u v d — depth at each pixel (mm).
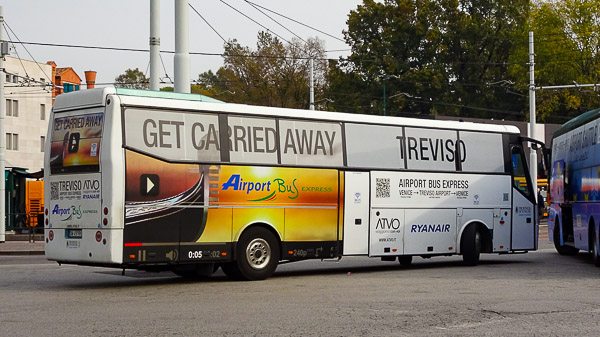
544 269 19844
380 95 73438
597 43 75375
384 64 73125
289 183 17484
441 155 20406
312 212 17844
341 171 18391
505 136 21891
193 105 16219
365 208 18812
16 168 38156
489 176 21359
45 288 15594
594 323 10875
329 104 76812
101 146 15234
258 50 81938
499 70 77438
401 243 19469
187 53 24312
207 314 11711
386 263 22688
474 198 21000
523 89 76188
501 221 21531
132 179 15273
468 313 11781
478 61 74688
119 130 15195
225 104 16719
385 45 73188
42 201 38438
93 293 14609
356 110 74062
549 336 9875
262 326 10594
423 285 15867
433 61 73750
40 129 75438
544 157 23266
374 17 74688
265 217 17062
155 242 15500
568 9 75938
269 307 12492
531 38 45969
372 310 12109
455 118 51094
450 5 73562
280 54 80562
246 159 16859
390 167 19359
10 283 16641
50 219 16109
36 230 38531
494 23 75688
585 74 76938
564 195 23984
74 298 13797
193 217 15992
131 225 15234
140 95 15609
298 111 17859
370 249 18875
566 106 77812
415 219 19750
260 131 17156
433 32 72688
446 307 12445
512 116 79812
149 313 11836
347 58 75312
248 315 11609
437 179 20234
